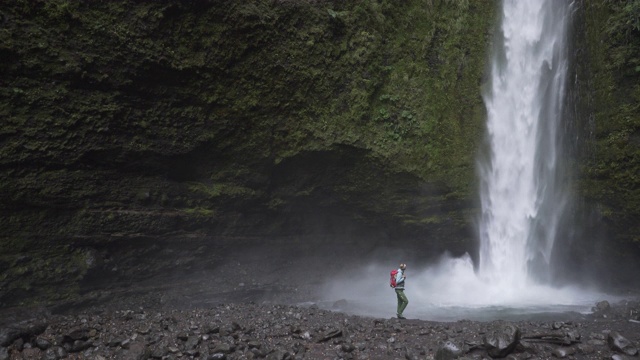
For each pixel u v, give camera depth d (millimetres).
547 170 14203
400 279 10180
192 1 10844
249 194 12945
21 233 9438
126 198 10953
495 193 14391
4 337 7559
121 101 10422
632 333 8141
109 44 9961
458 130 14242
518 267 14352
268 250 13953
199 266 12523
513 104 14531
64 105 9633
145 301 10977
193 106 11477
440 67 14406
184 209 11992
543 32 14234
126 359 7148
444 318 10312
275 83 12344
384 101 13852
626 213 13070
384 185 14000
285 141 12797
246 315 9555
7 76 8938
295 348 7586
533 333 7738
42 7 9148
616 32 13070
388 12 14125
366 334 8359
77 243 10211
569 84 13875
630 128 12805
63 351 7402
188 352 7305
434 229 14555
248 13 11555
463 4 14594
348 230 15000
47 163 9609
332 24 13133
